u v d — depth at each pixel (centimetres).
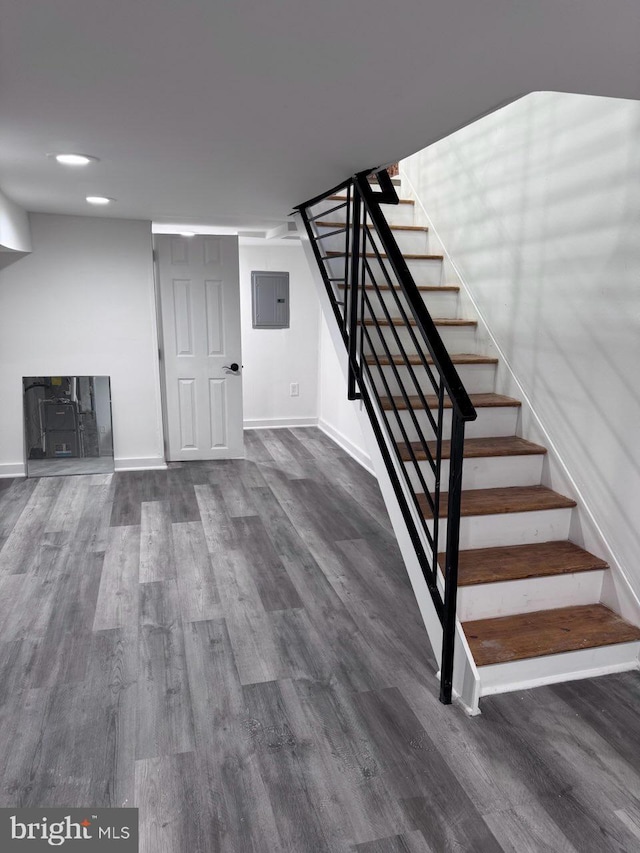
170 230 520
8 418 455
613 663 228
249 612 269
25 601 275
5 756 181
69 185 309
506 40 134
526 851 153
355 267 274
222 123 198
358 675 225
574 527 263
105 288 455
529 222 287
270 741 190
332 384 606
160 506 405
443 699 209
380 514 397
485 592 232
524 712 205
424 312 204
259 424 659
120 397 476
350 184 285
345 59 145
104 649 238
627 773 179
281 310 636
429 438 291
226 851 152
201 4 118
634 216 220
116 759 181
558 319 268
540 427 284
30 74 156
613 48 138
